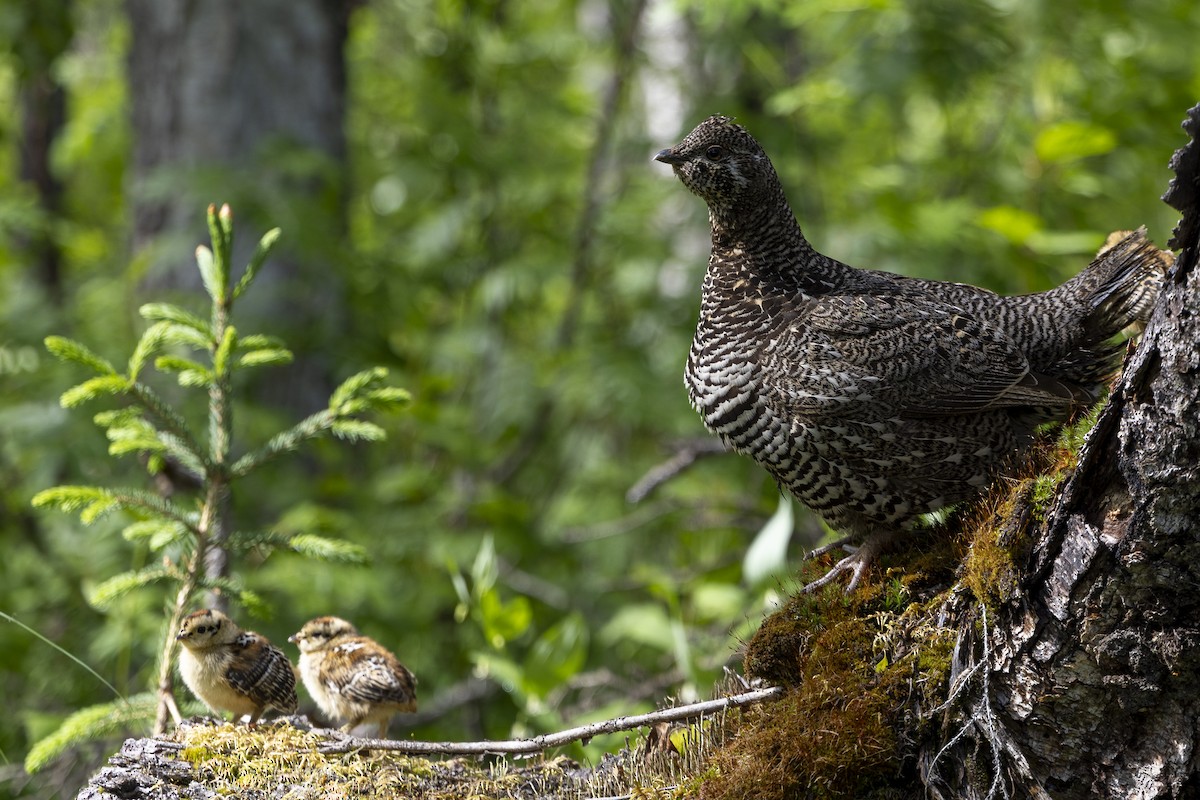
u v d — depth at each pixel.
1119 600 4.51
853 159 16.58
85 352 6.68
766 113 14.81
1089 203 13.69
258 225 12.56
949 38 12.46
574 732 5.96
